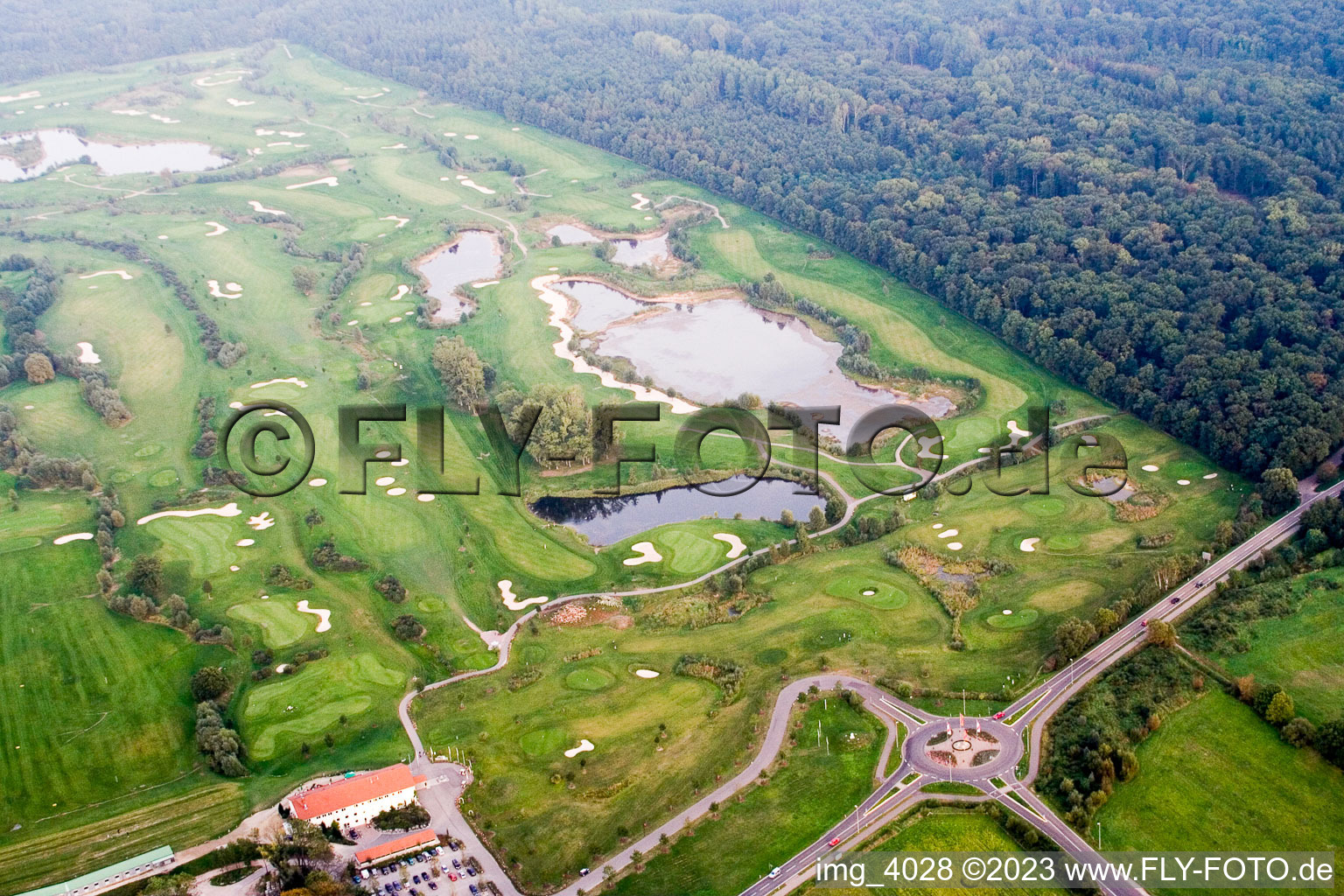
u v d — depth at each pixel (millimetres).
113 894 143375
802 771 161000
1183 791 153250
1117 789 154125
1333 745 155375
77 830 155250
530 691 182375
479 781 162125
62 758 169000
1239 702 168125
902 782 157375
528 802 158125
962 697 173000
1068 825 148625
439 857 148625
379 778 157500
